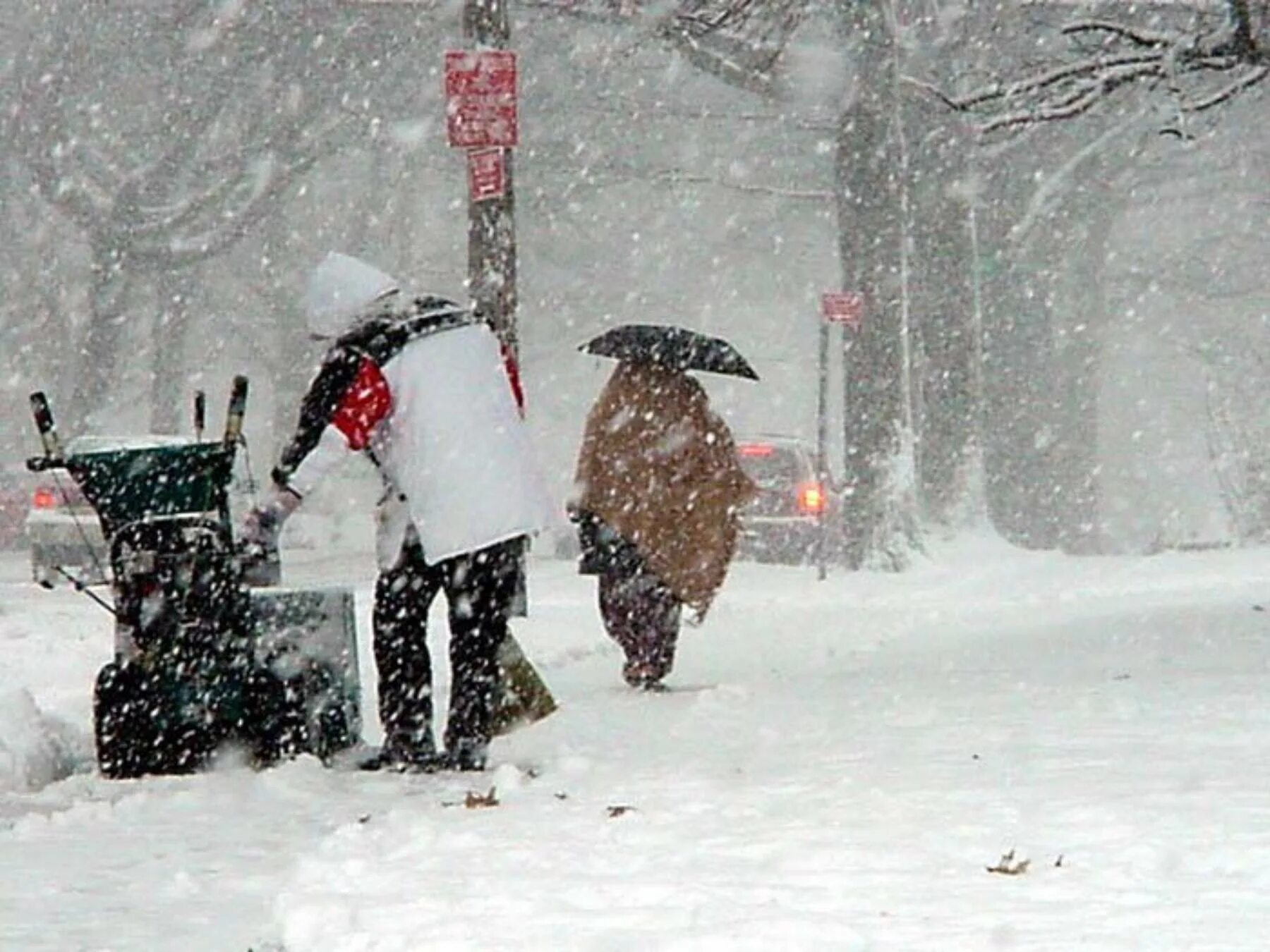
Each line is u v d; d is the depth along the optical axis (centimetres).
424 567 2850
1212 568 8288
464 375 2834
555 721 3309
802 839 2003
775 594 7600
